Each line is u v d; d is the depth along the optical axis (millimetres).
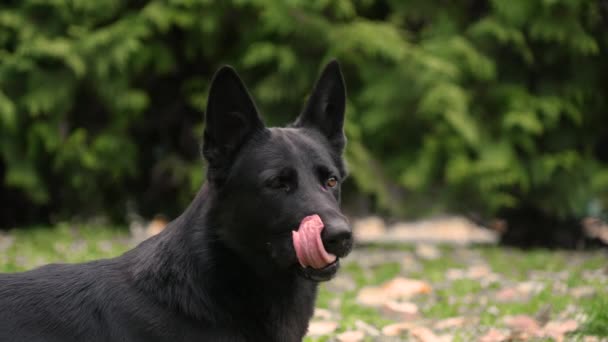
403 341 5934
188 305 4176
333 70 4812
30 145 10625
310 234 3977
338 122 4832
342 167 4785
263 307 4352
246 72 11211
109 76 10703
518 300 7312
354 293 7965
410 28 11719
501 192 11344
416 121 10984
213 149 4395
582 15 11016
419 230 14836
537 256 10000
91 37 10219
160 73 11359
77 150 10695
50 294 4289
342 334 5816
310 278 4148
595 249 11773
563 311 6539
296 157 4363
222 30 11219
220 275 4266
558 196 11344
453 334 6090
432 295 7820
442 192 11047
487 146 10883
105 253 8836
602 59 11328
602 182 11102
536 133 11070
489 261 9883
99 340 4145
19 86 10539
